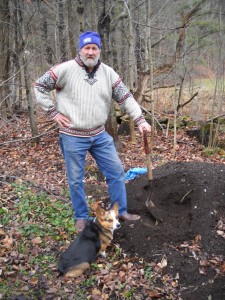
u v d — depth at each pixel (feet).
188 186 10.84
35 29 27.99
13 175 14.69
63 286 8.27
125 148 19.51
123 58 28.35
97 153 9.78
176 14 26.35
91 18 18.25
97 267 8.93
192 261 9.00
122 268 8.96
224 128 20.68
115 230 10.14
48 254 9.28
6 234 9.85
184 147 19.94
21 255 9.02
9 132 22.95
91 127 9.32
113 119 18.74
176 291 8.40
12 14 25.86
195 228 9.75
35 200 11.64
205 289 8.38
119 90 9.48
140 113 9.67
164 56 27.17
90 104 9.13
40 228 10.19
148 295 8.25
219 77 24.52
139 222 10.17
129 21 19.83
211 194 10.32
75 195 9.76
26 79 19.89
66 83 9.09
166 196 10.99
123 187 10.11
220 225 9.73
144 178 11.78
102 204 11.70
